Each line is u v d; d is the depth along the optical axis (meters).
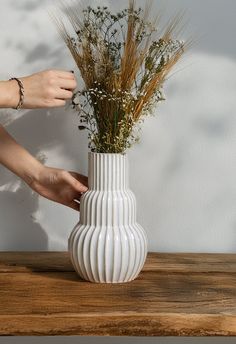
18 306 1.14
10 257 1.55
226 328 1.09
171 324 1.09
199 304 1.16
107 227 1.28
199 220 1.64
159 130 1.61
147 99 1.29
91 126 1.51
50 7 1.58
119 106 1.25
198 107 1.61
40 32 1.59
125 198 1.29
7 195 1.64
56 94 1.28
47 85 1.27
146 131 1.61
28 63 1.60
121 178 1.31
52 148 1.62
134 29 1.31
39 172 1.44
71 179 1.38
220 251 1.64
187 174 1.63
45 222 1.64
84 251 1.28
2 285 1.29
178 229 1.64
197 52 1.59
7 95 1.25
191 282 1.33
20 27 1.59
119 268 1.28
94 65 1.28
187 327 1.09
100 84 1.27
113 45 1.32
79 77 1.59
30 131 1.61
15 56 1.60
